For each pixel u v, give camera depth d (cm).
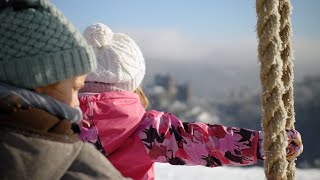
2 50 136
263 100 169
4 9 141
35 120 130
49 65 137
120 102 216
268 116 168
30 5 140
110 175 135
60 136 132
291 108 181
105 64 225
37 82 136
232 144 202
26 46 136
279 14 175
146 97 249
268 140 168
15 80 136
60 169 129
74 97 148
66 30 142
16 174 125
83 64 143
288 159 180
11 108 131
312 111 6481
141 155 212
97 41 228
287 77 180
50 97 138
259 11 167
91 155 136
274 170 168
